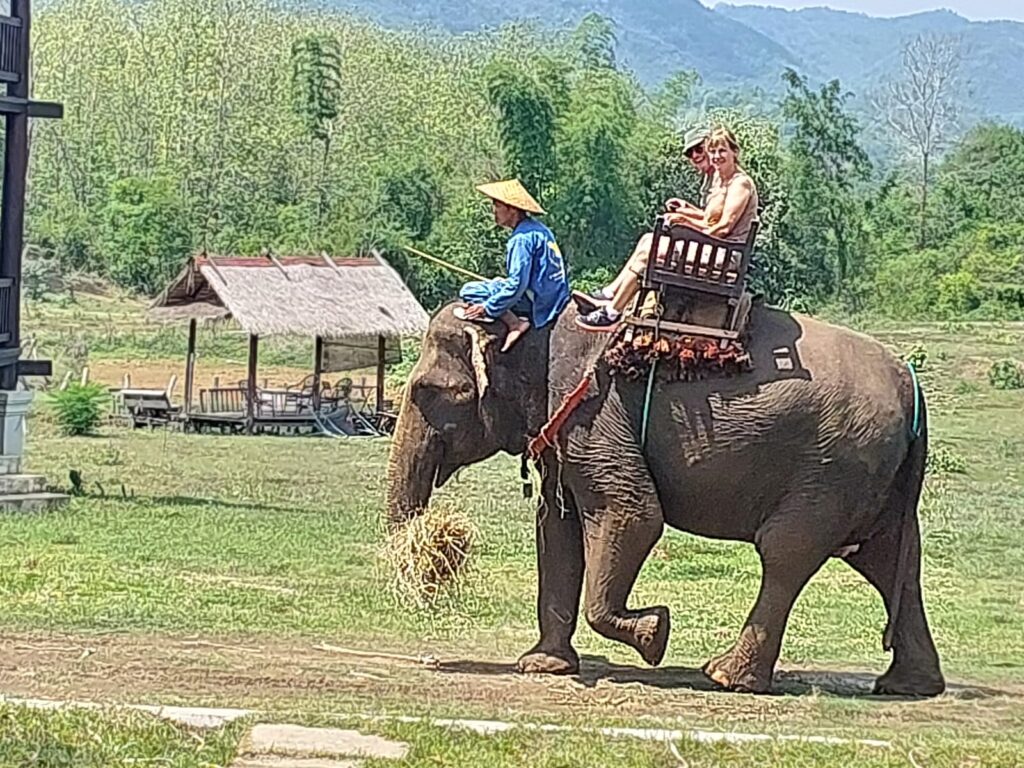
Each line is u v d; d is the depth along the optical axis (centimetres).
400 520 1084
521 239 1054
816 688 1080
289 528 2034
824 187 6206
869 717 987
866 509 1040
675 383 1034
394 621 1319
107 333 5319
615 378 1040
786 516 1030
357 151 6569
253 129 6725
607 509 1041
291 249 5806
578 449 1043
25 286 6031
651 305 1031
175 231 6175
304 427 3772
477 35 8644
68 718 865
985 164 8206
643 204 5741
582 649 1245
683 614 1514
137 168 6781
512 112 5597
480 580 1534
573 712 955
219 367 5006
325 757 815
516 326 1065
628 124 5747
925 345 5253
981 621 1545
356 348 4259
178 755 811
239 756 815
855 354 1051
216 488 2542
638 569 1049
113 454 3056
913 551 1078
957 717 1002
